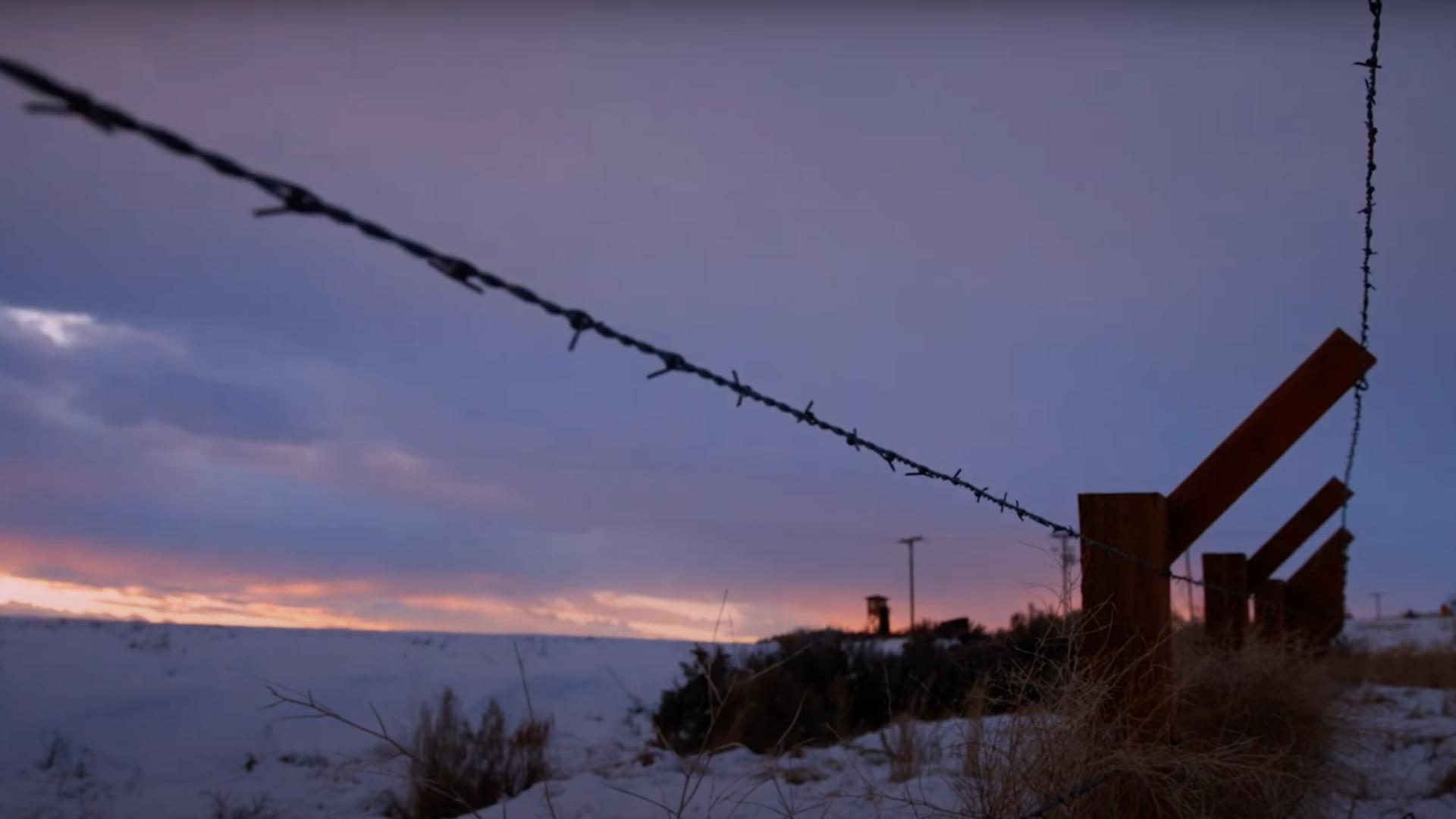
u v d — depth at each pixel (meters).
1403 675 11.76
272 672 17.59
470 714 14.38
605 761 9.48
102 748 11.30
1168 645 3.90
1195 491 4.55
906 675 10.95
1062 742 3.46
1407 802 5.50
